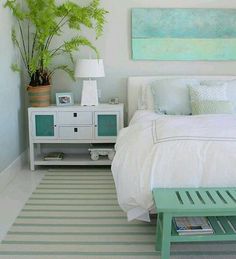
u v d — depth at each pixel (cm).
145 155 241
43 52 385
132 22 422
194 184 228
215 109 355
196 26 424
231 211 196
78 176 384
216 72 439
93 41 429
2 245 235
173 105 387
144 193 227
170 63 436
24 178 378
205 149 237
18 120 404
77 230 256
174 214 197
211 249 231
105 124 400
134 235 250
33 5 382
